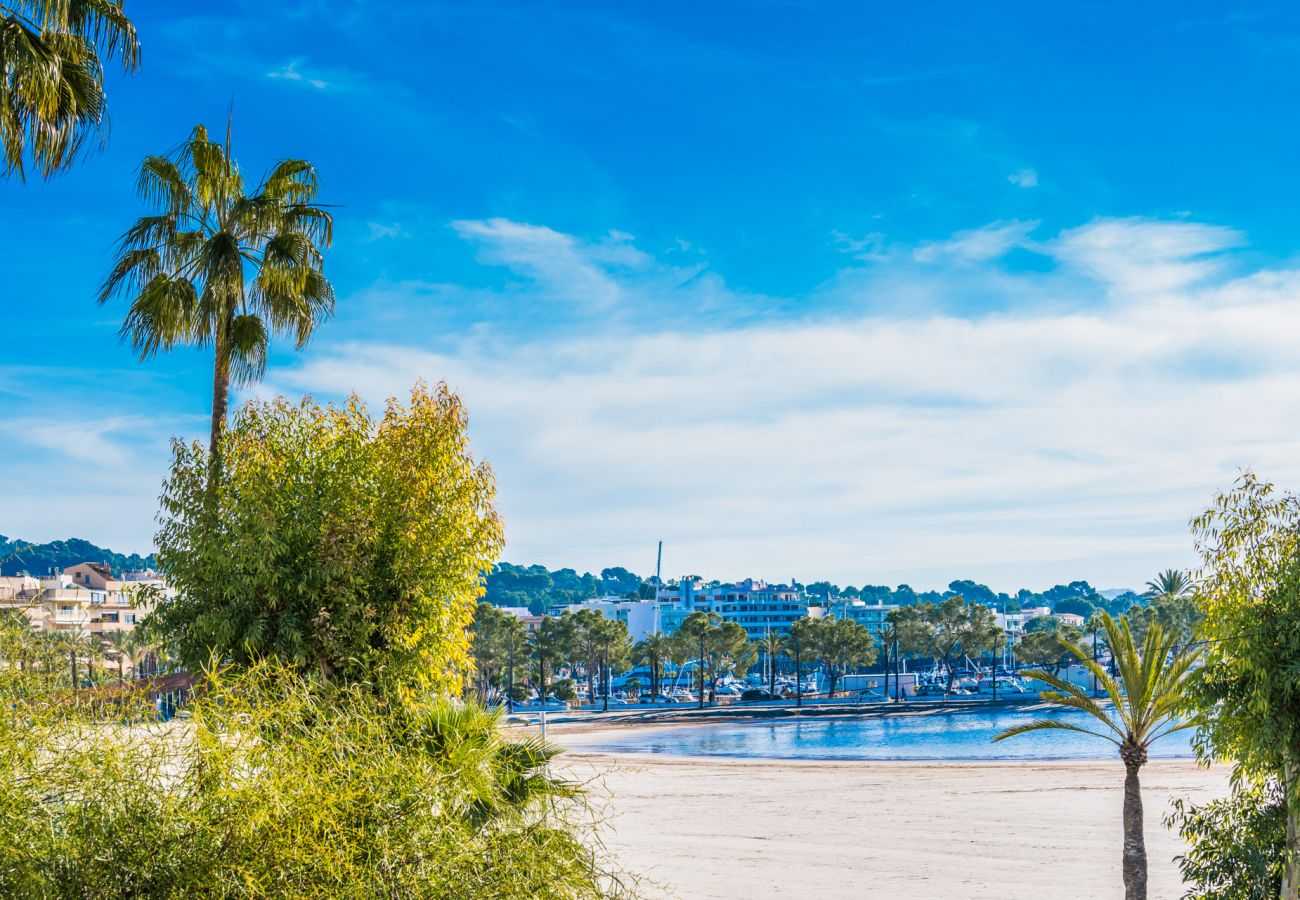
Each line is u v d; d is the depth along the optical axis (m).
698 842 24.34
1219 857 13.03
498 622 130.12
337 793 4.09
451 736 6.54
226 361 17.30
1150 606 128.62
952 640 161.00
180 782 4.02
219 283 16.88
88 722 4.23
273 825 3.91
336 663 12.58
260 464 13.51
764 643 158.62
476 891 4.38
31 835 3.88
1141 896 16.08
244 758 4.07
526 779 6.43
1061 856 23.38
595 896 5.08
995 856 23.28
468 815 4.89
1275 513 12.18
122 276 17.30
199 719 4.05
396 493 13.71
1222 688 12.51
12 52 10.06
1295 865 11.88
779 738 85.62
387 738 4.65
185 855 3.84
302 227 18.28
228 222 17.88
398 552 13.48
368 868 4.12
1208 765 12.90
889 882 20.41
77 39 11.19
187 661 12.78
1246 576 12.23
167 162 17.42
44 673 4.42
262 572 12.48
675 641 145.62
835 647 141.75
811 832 26.23
